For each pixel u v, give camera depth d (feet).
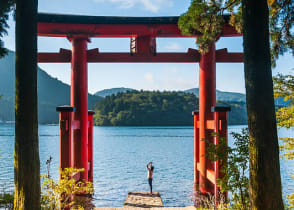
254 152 15.85
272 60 26.08
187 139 237.25
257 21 16.34
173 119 575.38
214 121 31.65
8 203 18.12
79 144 37.45
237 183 19.30
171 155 126.00
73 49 38.50
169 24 38.47
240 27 24.81
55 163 85.66
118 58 39.63
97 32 38.37
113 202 42.24
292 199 23.08
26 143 15.61
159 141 216.13
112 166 90.58
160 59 39.96
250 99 16.20
